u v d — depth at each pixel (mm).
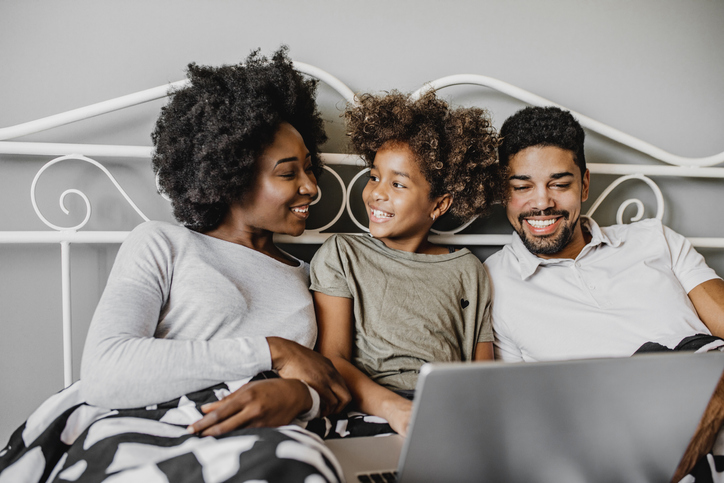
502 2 1219
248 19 1083
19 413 1001
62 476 530
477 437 473
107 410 657
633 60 1300
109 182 1025
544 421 486
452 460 478
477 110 1012
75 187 1009
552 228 1018
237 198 856
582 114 1247
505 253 1115
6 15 967
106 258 1021
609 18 1280
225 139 808
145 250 756
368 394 765
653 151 1217
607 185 1290
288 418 605
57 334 1012
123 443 546
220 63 1073
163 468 481
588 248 1052
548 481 523
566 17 1257
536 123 1005
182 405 627
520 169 1013
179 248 792
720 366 533
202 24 1061
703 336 884
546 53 1251
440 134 937
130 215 1041
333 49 1134
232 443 495
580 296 1016
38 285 997
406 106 933
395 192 908
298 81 965
